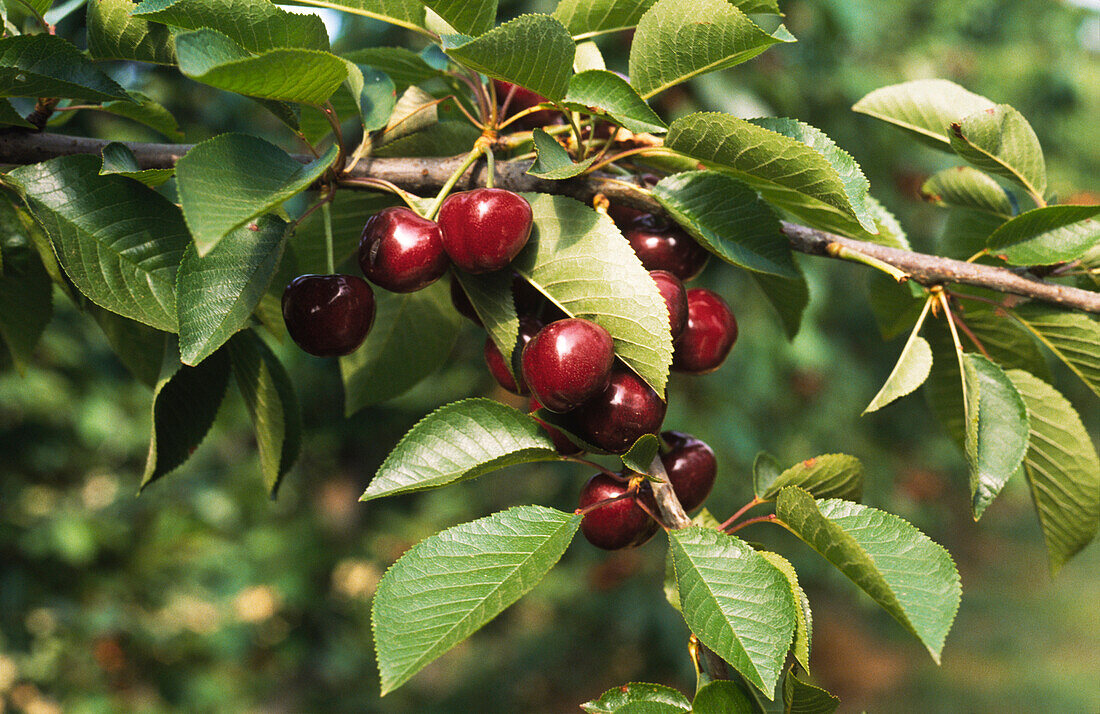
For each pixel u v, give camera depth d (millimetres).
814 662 2672
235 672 2113
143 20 561
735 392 1531
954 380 658
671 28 549
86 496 1918
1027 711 2623
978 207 651
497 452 548
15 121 565
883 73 1781
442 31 594
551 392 536
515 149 606
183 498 2051
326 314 559
